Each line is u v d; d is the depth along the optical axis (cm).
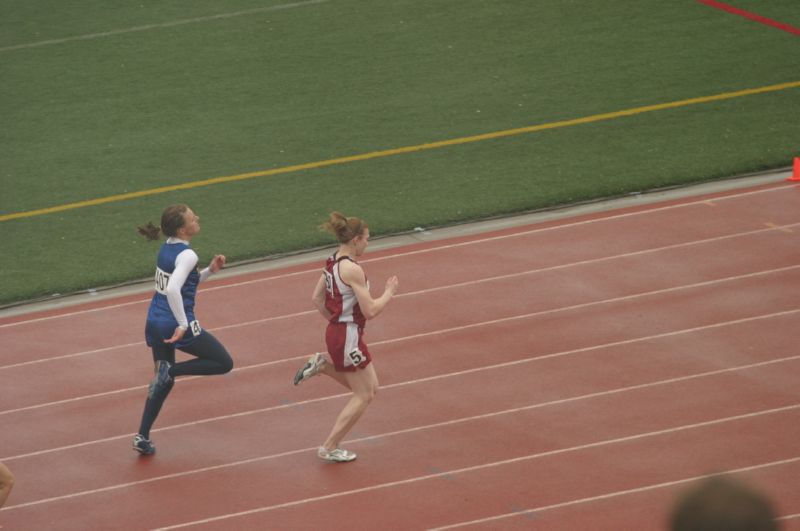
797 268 3828
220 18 7025
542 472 2702
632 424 2914
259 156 5203
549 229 4300
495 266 4000
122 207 4753
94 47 6656
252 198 4778
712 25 6512
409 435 2930
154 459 2889
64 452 2952
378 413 3059
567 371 3228
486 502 2578
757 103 5472
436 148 5188
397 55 6347
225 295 3919
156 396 2827
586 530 2433
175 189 4903
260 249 4294
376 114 5612
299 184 4891
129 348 3575
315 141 5338
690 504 504
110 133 5538
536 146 5147
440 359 3350
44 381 3369
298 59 6369
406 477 2719
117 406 3194
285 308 3788
